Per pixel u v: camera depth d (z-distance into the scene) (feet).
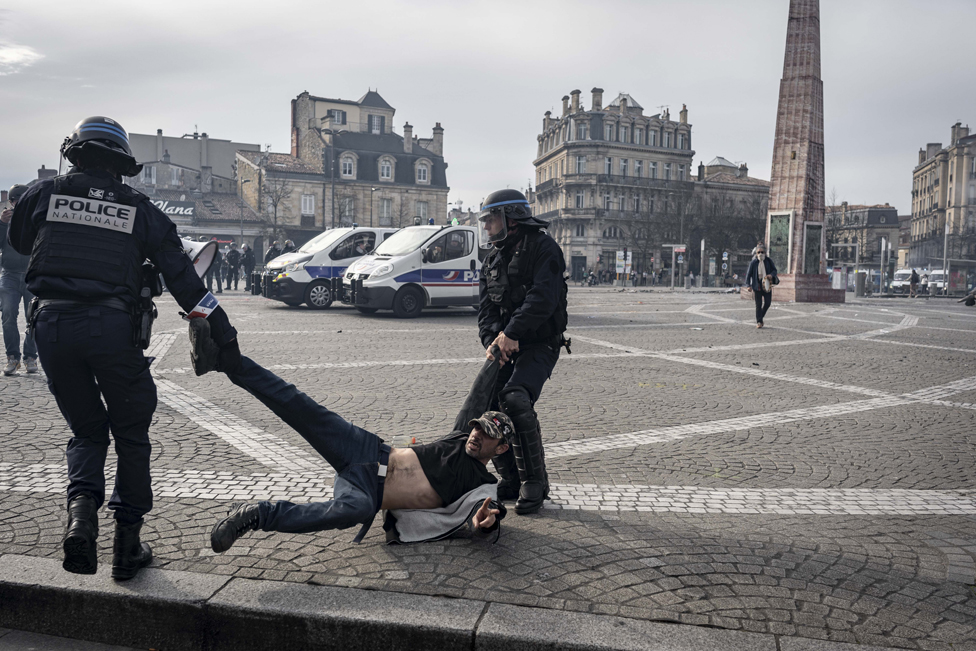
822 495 12.87
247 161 208.95
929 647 7.54
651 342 36.47
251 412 18.54
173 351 29.48
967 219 282.97
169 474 13.15
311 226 204.23
